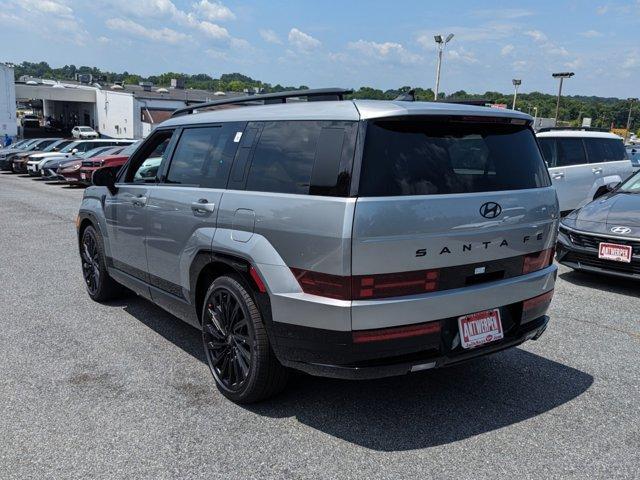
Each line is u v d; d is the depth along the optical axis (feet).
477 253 10.42
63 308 18.33
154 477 9.22
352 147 9.67
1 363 13.80
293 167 10.67
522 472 9.37
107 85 255.50
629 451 10.05
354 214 9.32
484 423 11.01
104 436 10.46
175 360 14.07
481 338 10.69
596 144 34.32
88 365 13.73
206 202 12.25
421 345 9.96
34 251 27.58
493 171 10.96
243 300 11.18
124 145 74.79
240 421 11.05
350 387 12.58
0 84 195.83
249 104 13.97
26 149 94.94
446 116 10.30
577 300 19.57
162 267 14.17
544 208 11.66
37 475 9.25
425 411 11.48
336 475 9.27
